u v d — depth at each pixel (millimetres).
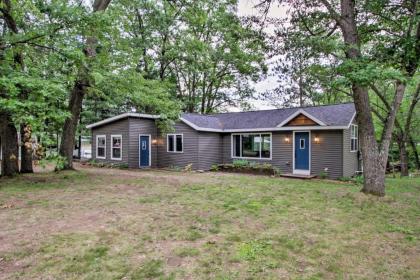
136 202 6848
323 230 4883
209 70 22719
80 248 3920
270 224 5172
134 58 12508
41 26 8773
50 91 7578
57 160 7914
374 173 7887
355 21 8203
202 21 15328
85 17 8422
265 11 9141
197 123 15664
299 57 8711
